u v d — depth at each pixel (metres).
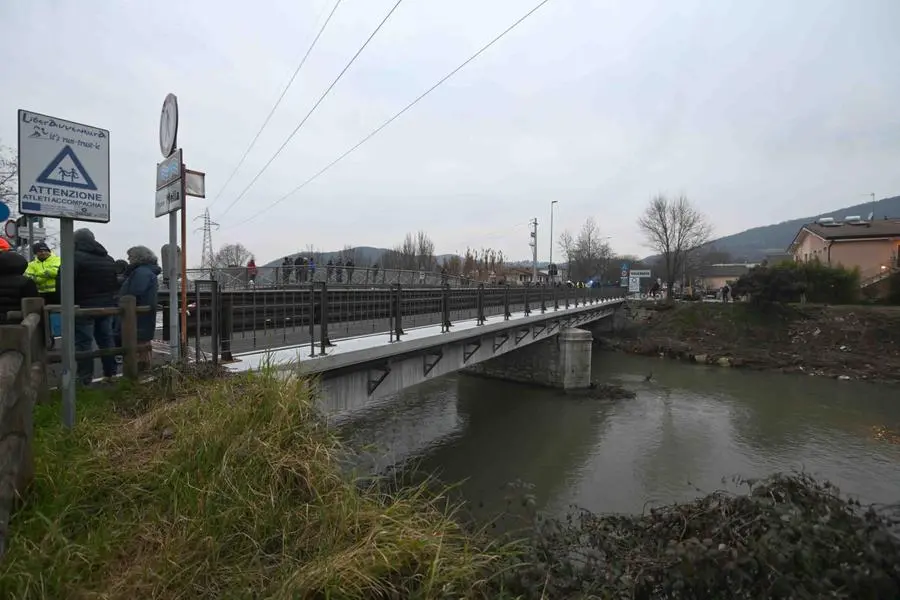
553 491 12.09
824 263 46.72
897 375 27.11
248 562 2.84
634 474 13.34
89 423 4.11
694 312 42.81
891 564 3.07
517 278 73.62
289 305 8.86
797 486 4.24
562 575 3.38
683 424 18.22
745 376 28.20
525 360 25.20
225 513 3.05
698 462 14.35
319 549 2.93
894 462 14.45
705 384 25.80
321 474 3.58
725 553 3.21
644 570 3.42
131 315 5.16
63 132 3.77
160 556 2.73
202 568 2.70
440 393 23.31
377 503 3.62
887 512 7.10
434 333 11.23
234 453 3.54
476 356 15.09
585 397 22.45
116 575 2.61
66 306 3.94
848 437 16.80
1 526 2.50
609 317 46.00
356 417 18.30
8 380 2.70
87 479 3.32
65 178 3.78
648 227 57.28
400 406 20.83
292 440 3.94
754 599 3.04
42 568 2.50
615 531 4.40
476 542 3.55
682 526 4.29
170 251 5.82
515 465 13.92
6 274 4.94
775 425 18.16
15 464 2.78
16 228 11.83
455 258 70.31
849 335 33.94
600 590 3.24
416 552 2.94
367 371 9.22
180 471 3.39
